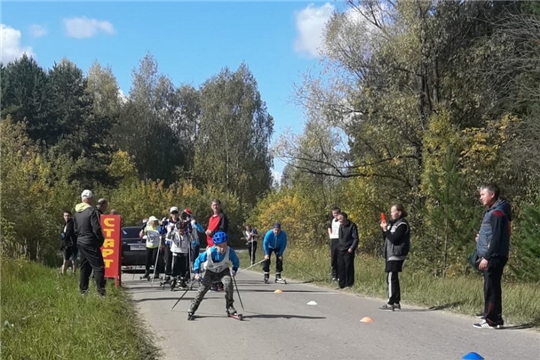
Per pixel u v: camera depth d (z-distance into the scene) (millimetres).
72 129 52812
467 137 22047
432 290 12789
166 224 15883
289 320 9812
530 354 7301
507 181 21188
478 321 9688
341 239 15117
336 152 26734
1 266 12750
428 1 23484
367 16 25359
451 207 16938
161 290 14516
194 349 7625
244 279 18656
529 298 10750
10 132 29438
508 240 8992
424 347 7695
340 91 24984
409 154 24641
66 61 58406
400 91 24578
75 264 17641
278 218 34250
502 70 23562
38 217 23484
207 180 64375
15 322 8141
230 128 65000
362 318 10023
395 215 11234
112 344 7164
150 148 70062
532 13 24453
